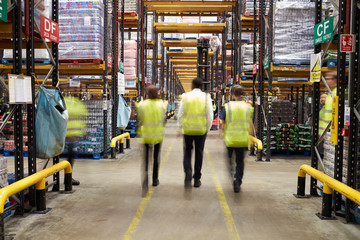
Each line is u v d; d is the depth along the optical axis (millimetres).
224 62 16297
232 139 5473
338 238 3781
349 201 4273
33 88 4629
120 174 7227
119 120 10328
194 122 5492
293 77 11281
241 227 4105
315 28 5371
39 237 3738
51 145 4820
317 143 5500
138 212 4648
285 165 8578
